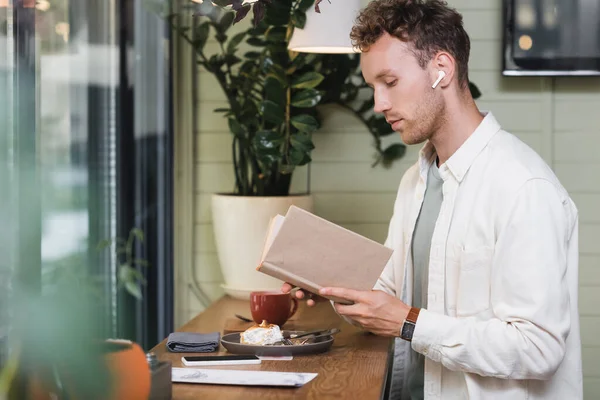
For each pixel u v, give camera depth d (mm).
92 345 1069
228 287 2955
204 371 1720
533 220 1770
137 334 3154
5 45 1945
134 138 3084
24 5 1981
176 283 3377
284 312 2191
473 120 1964
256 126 3143
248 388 1605
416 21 1888
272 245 1798
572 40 3219
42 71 2182
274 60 3016
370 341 2107
